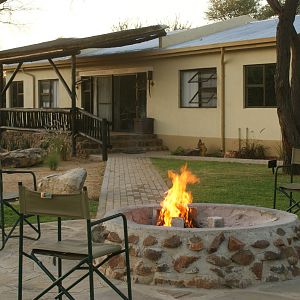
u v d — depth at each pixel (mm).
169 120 20531
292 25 13328
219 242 5098
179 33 21234
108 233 5496
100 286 5164
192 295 4867
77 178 9656
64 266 5828
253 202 9766
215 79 18969
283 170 13516
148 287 5082
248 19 23641
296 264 5398
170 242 5141
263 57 17531
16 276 5539
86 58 23047
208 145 19219
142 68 21344
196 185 11938
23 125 21516
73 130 18953
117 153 19516
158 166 15625
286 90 13289
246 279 5082
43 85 26000
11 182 12867
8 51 19906
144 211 6426
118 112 23016
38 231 7105
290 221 5633
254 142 17891
